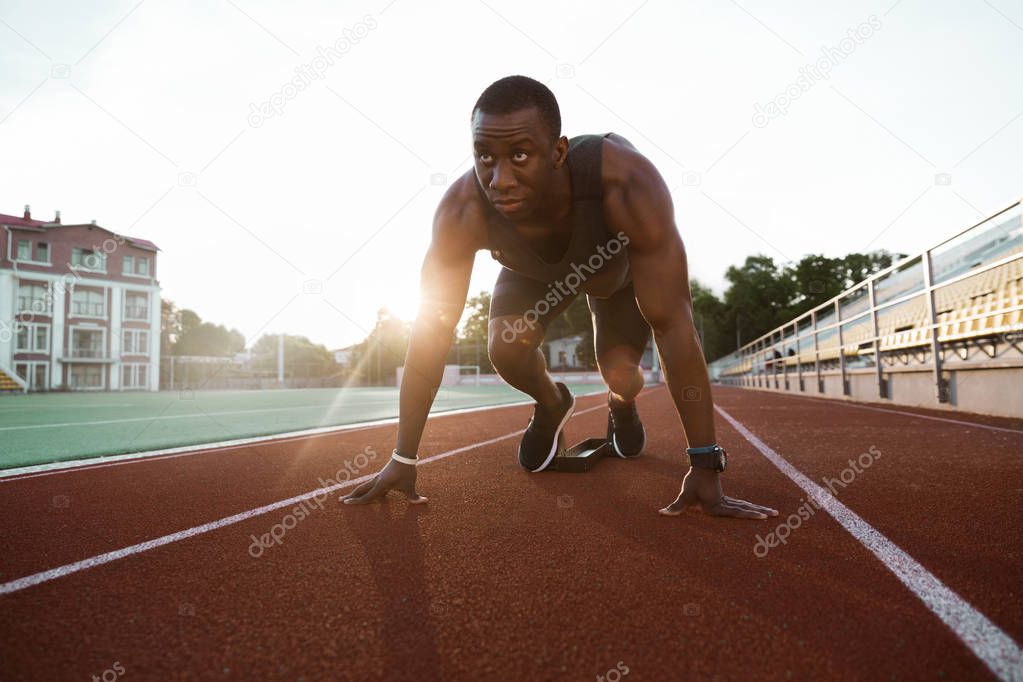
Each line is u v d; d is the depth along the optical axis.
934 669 1.13
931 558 1.82
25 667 1.22
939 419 7.12
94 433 6.93
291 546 2.07
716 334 61.47
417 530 2.27
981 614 1.39
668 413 9.75
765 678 1.11
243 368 55.91
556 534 2.18
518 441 5.78
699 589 1.58
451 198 2.64
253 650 1.28
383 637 1.33
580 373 44.97
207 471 3.95
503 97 2.09
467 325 52.53
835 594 1.53
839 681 1.09
